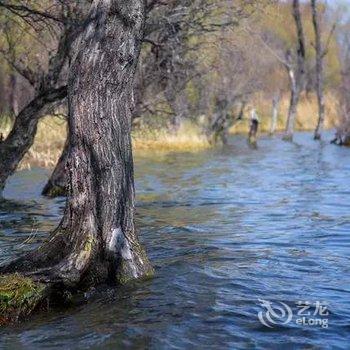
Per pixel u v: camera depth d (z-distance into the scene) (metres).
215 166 23.78
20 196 15.86
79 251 7.72
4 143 12.40
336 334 6.49
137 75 17.70
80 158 7.89
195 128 32.69
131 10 7.92
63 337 6.45
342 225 12.09
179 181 19.30
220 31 17.58
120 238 8.09
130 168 8.24
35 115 12.41
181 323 6.79
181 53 18.14
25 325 6.80
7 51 15.11
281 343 6.28
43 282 7.32
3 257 9.33
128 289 7.85
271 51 41.00
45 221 12.60
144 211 13.80
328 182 18.98
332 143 36.62
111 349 6.16
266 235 11.20
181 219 12.81
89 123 7.86
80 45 7.98
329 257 9.56
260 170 22.48
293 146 34.91
